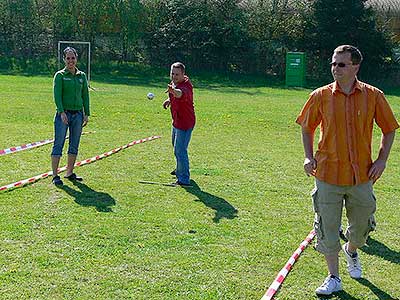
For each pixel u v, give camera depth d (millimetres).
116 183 8195
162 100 20594
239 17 36062
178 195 7707
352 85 4531
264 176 9133
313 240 6070
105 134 12719
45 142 11164
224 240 5977
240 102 21641
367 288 4906
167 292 4656
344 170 4523
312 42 35219
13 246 5516
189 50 36062
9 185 7676
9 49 36500
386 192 8383
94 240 5777
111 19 36156
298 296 4699
